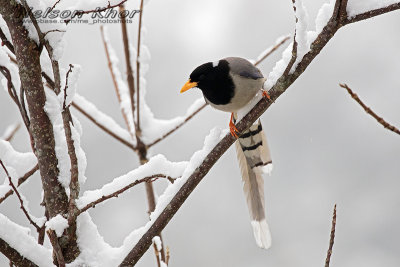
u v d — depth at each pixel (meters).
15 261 5.15
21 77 5.51
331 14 5.45
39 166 5.55
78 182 5.36
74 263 5.38
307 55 5.56
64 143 5.62
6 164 6.08
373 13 5.32
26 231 5.59
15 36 5.45
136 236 5.56
